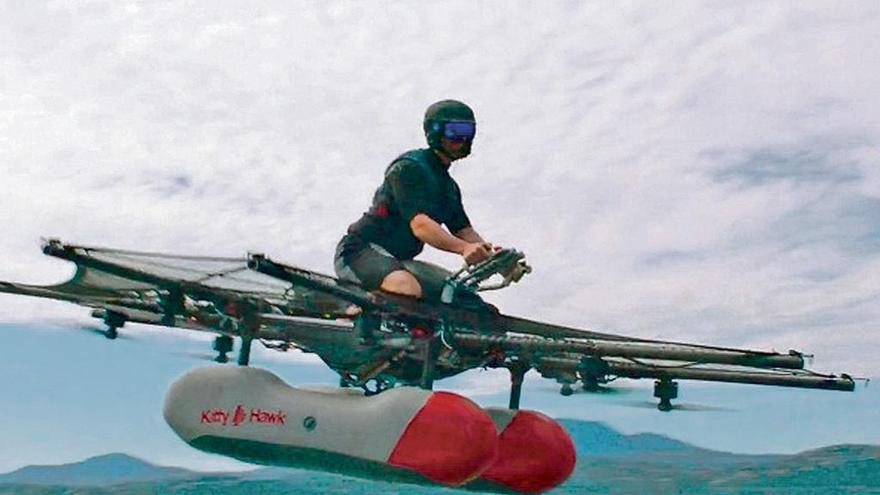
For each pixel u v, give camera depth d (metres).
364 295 5.10
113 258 4.79
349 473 5.36
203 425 5.45
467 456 5.12
